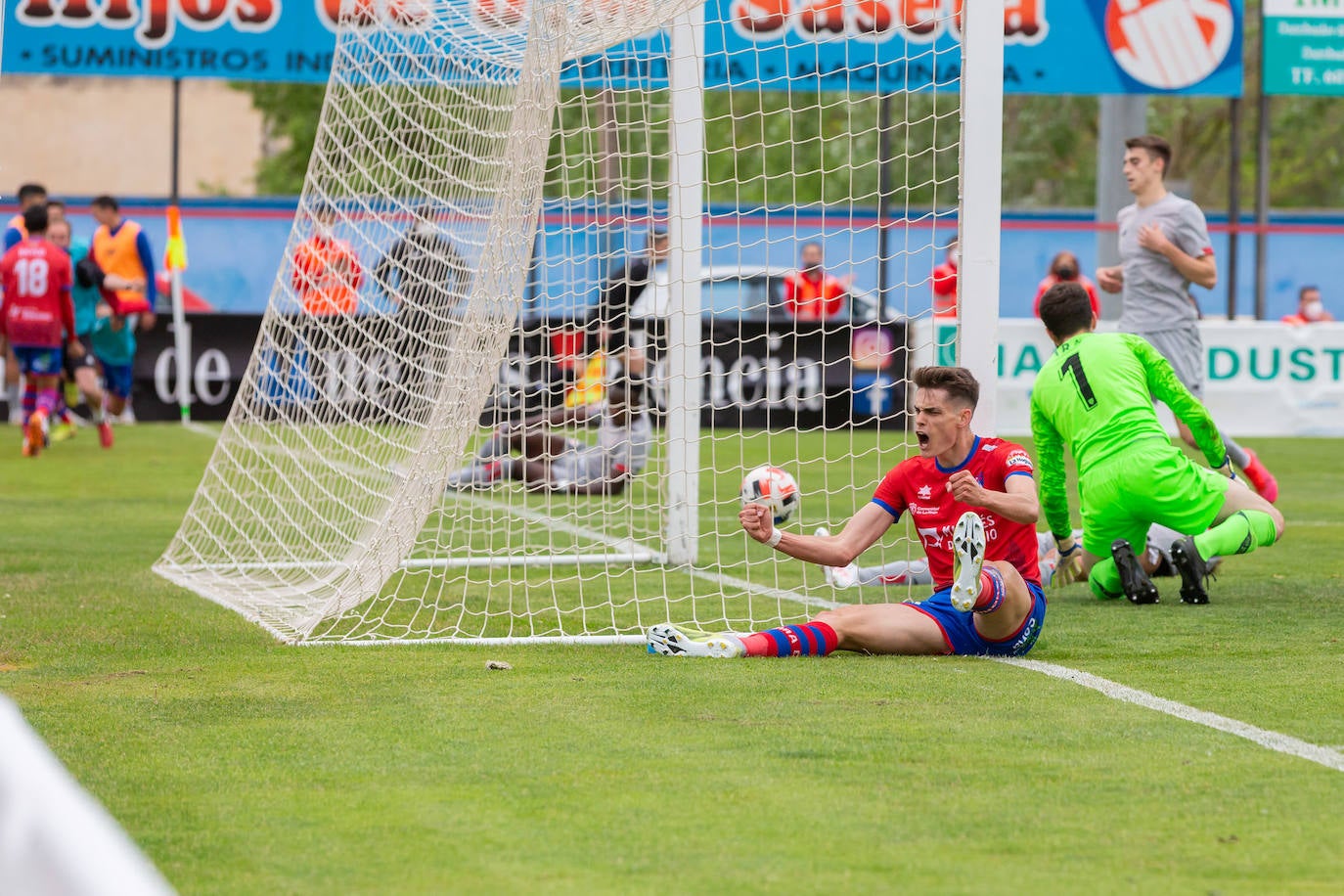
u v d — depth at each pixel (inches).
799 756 520.7
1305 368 2402.8
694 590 969.5
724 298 2704.2
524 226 778.8
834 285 2421.3
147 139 5551.2
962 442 711.7
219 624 816.3
